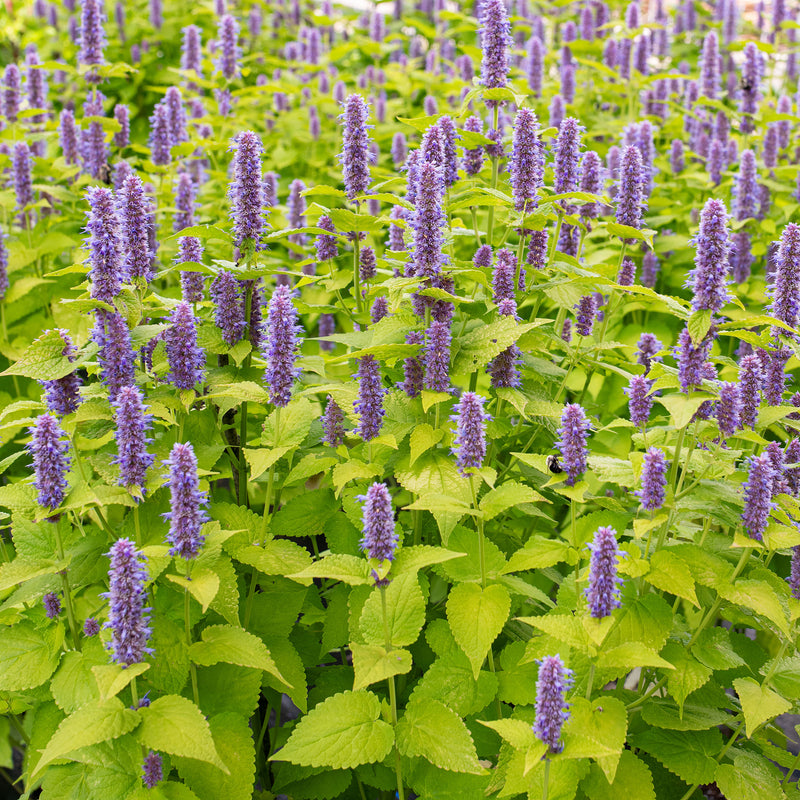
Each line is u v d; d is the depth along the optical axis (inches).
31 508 29.9
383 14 96.9
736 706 34.4
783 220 60.3
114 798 29.0
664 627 30.6
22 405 31.5
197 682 32.0
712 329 32.4
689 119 77.9
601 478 32.1
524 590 31.9
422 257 32.1
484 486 37.1
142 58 90.7
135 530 32.3
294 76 93.9
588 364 41.6
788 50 99.8
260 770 36.5
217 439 36.5
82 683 30.6
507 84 41.7
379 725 29.7
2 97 62.6
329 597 38.2
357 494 34.5
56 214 59.2
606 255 54.6
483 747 33.1
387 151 79.3
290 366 32.3
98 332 31.5
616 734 28.1
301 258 60.9
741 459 36.9
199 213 61.2
